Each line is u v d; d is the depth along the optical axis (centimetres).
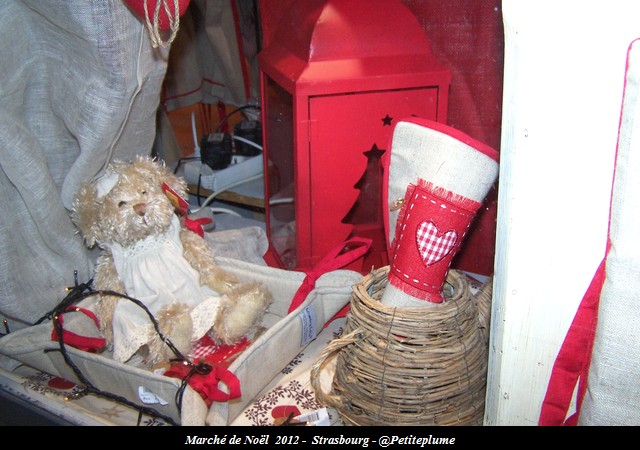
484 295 77
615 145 52
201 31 136
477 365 69
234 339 85
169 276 84
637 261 51
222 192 124
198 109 143
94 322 85
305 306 82
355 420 71
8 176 77
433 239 65
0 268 81
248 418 76
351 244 94
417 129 66
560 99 52
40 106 82
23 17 75
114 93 75
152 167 84
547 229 56
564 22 49
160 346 79
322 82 81
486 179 64
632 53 47
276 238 110
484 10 86
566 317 59
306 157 85
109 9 69
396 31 85
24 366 86
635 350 54
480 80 90
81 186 82
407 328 64
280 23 97
